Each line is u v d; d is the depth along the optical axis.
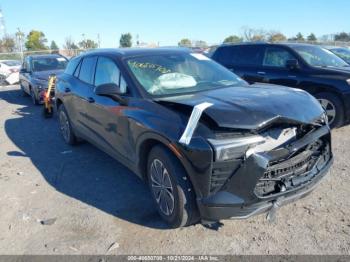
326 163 3.52
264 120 2.93
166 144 3.21
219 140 2.86
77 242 3.41
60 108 6.49
